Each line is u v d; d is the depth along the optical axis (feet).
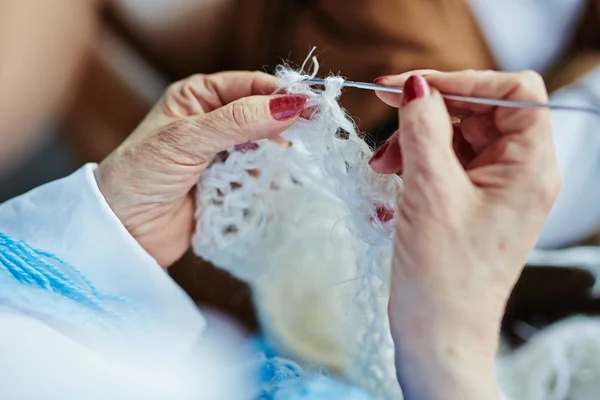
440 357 1.32
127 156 1.70
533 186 1.31
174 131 1.67
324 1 2.93
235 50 3.23
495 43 3.20
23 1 2.40
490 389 1.32
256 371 1.71
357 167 1.60
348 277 2.03
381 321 1.74
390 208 1.58
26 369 1.17
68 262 1.58
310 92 1.60
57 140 2.98
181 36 3.33
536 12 3.22
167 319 1.76
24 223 1.65
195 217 1.88
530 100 1.34
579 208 2.84
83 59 2.93
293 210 1.95
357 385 1.81
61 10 2.70
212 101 1.88
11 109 2.57
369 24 2.80
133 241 1.67
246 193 1.86
